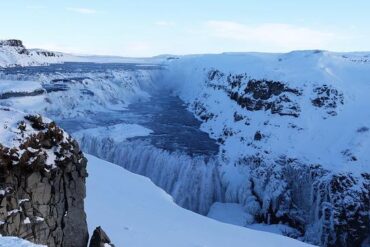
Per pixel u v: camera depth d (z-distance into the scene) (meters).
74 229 16.20
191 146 70.12
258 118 74.06
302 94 74.25
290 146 65.06
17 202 14.11
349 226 51.69
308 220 55.94
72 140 16.77
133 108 98.94
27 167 14.53
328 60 86.12
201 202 61.09
